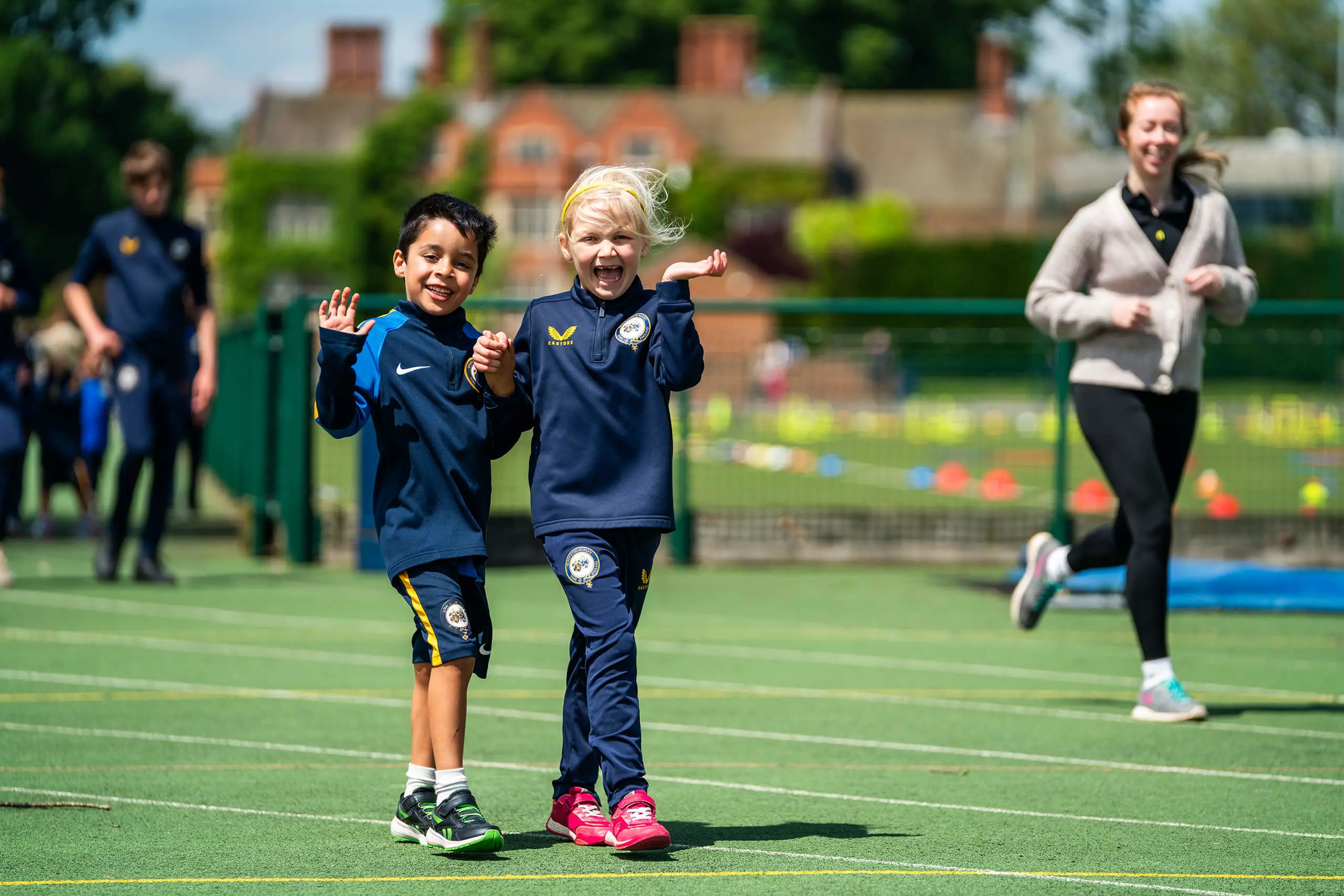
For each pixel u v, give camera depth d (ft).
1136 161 32.45
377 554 53.88
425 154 371.56
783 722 31.19
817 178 361.71
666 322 21.62
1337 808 24.41
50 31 313.73
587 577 21.57
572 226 22.03
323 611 45.37
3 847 21.45
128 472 49.39
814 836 22.49
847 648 40.55
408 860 20.94
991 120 387.75
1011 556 59.31
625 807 21.03
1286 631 44.14
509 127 370.94
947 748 28.86
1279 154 279.90
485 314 86.58
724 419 111.34
